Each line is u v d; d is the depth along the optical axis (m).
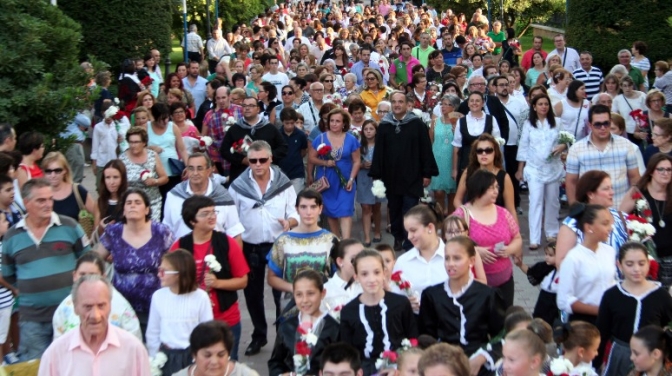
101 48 33.41
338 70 29.78
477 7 54.59
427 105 22.27
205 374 8.58
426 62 29.69
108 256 11.13
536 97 16.89
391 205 17.34
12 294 11.45
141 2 33.69
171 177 17.02
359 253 9.14
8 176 11.98
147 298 10.92
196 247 10.95
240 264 11.08
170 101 20.92
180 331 9.88
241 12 53.94
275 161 16.89
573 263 10.19
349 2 84.25
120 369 8.36
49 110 17.02
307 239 11.62
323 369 8.34
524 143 17.16
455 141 17.52
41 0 18.55
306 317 9.64
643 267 9.57
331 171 17.08
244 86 25.19
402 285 9.72
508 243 11.37
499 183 13.38
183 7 39.19
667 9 31.34
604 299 9.80
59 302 10.97
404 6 68.94
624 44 31.81
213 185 12.62
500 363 8.74
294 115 17.53
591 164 14.58
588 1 32.31
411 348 8.24
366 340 9.01
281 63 31.44
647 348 8.83
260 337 13.09
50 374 8.34
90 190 23.00
